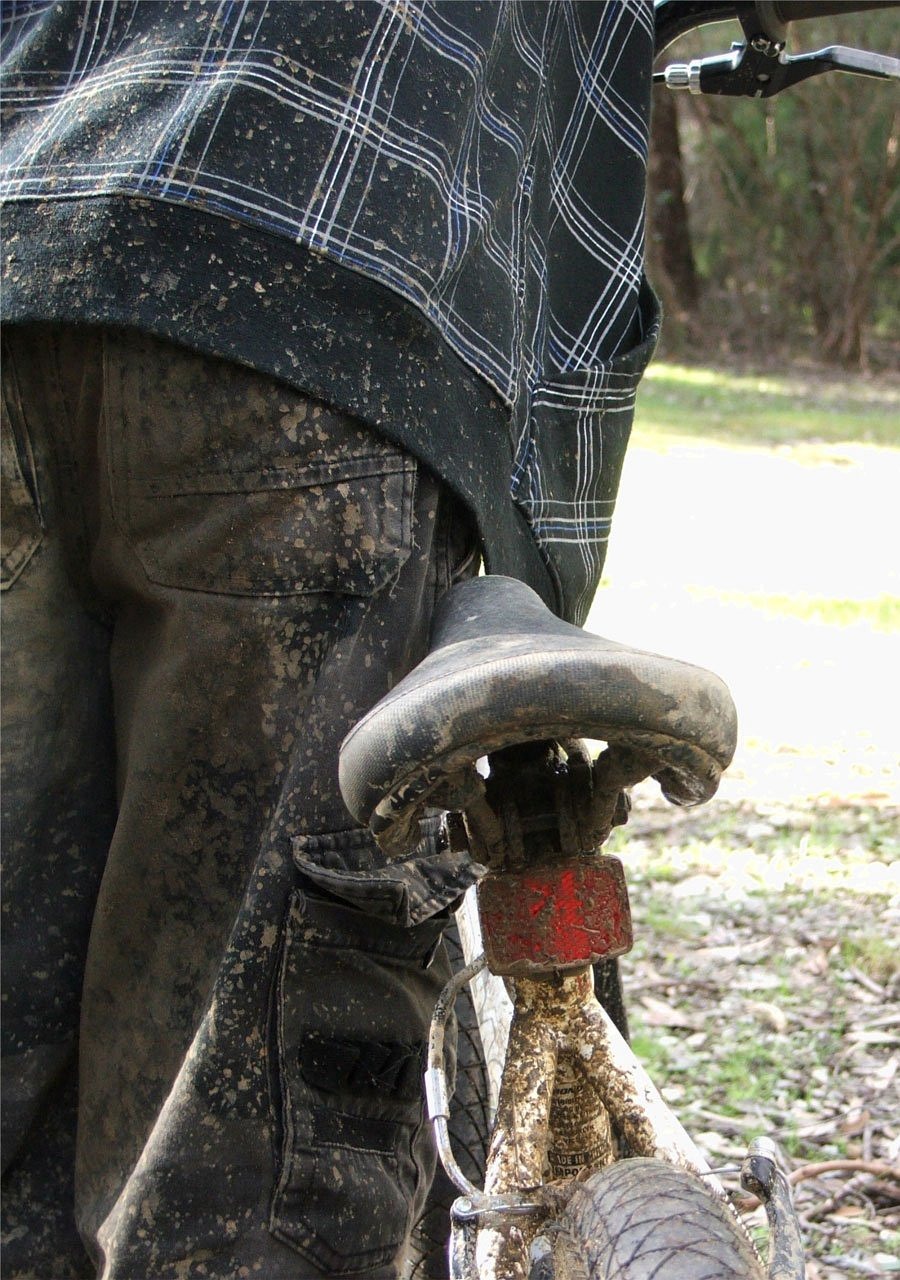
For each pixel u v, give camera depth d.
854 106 22.50
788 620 8.41
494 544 1.93
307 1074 1.82
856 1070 3.94
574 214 2.22
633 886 5.20
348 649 1.83
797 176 23.55
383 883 1.78
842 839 5.55
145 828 1.92
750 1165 1.55
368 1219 1.85
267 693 1.85
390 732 1.42
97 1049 2.01
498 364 1.93
